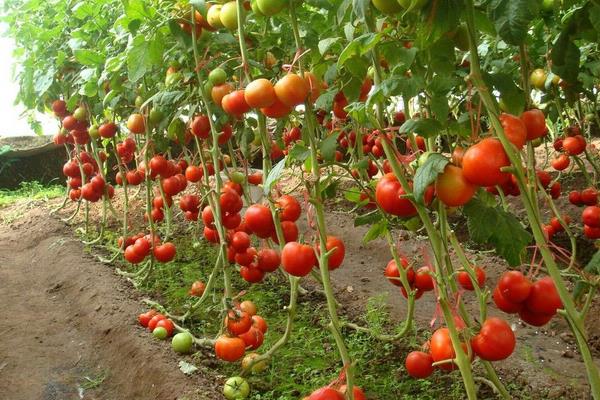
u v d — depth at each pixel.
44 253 3.06
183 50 2.01
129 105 2.63
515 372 1.87
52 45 2.86
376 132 1.22
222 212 2.01
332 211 3.68
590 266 1.29
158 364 1.92
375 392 1.82
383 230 1.57
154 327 2.13
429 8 1.10
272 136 2.95
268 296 2.53
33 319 2.40
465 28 1.23
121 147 2.77
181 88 2.14
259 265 1.93
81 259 2.86
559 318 2.24
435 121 1.17
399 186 1.19
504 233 1.16
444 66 1.25
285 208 1.59
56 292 2.66
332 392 1.21
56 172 4.79
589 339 2.11
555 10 1.53
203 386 1.80
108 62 2.04
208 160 2.63
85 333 2.29
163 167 2.30
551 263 1.07
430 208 1.21
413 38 1.26
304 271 1.44
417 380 1.86
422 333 2.12
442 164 1.04
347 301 2.47
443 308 1.15
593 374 1.07
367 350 2.05
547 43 1.97
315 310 2.38
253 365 1.82
